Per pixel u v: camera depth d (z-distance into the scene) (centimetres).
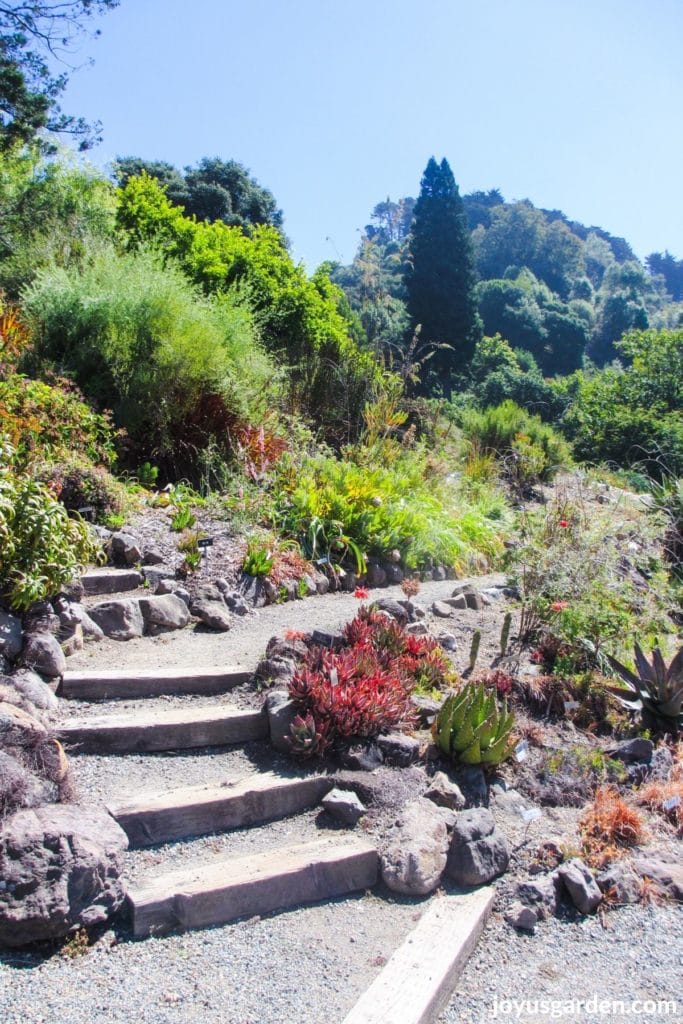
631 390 1928
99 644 472
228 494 734
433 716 438
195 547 601
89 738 367
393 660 470
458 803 376
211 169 2828
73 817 296
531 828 379
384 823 355
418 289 3091
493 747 399
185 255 1265
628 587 617
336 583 682
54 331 816
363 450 923
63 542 448
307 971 277
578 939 323
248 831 346
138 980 263
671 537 877
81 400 747
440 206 3111
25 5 1259
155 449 788
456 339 3092
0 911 261
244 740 401
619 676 538
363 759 390
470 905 318
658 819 406
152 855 319
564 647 551
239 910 299
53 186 1255
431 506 880
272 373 934
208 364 819
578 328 5141
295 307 1288
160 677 423
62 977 259
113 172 1439
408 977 270
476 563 855
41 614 435
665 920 341
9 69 1238
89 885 277
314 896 315
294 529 708
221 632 525
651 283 9175
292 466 793
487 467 1194
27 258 1009
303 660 458
